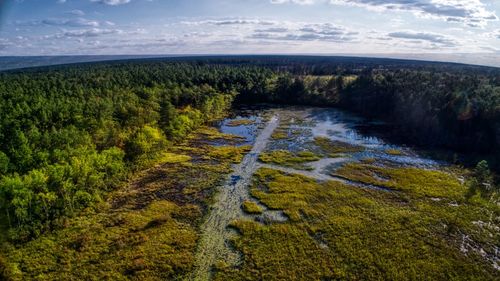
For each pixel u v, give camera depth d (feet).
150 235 126.62
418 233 128.88
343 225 134.31
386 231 130.11
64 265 107.76
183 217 141.49
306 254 115.44
